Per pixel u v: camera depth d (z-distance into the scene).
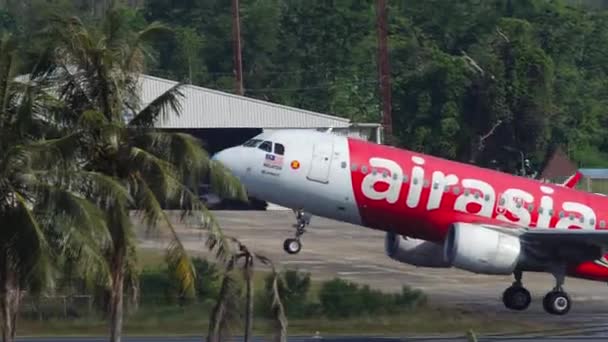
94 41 104.69
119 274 103.69
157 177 102.94
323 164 158.38
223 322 110.31
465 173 161.00
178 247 103.81
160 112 106.50
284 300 143.88
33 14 105.94
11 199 94.81
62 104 103.69
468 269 155.75
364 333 151.00
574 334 153.25
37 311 146.12
